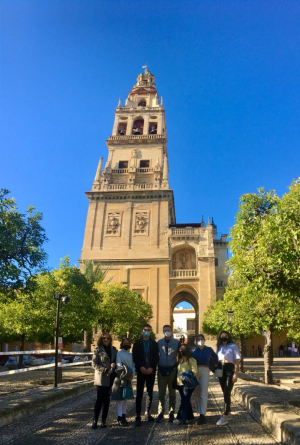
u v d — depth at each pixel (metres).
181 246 50.81
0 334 31.47
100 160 56.50
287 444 6.17
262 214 15.37
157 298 47.09
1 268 14.09
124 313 33.38
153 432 7.69
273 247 11.95
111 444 6.73
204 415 8.54
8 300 15.59
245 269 13.32
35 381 17.97
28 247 14.94
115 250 49.88
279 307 18.41
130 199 52.53
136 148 57.97
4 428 8.03
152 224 51.00
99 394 8.25
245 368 29.92
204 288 47.78
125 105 64.38
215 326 32.78
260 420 8.56
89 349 35.28
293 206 11.63
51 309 22.98
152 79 69.69
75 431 7.80
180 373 8.72
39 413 9.93
